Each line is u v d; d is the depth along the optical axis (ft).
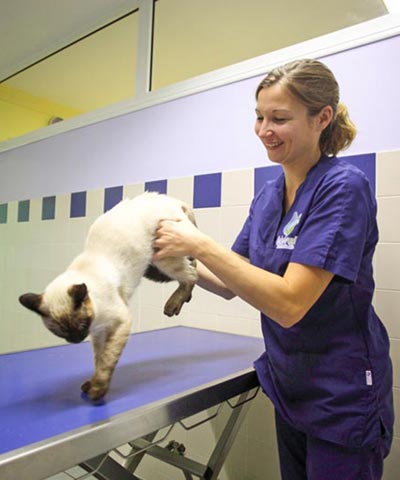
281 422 3.25
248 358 3.67
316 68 2.67
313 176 2.80
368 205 2.62
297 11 5.42
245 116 4.85
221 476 4.74
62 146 6.98
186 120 5.39
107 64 7.16
